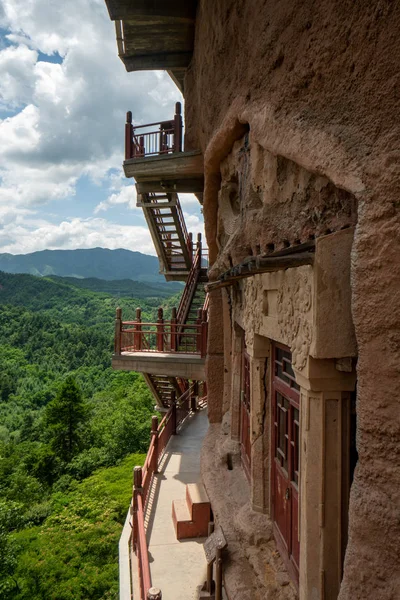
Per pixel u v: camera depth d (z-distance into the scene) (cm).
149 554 547
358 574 194
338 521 264
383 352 192
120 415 3066
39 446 3344
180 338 988
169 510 657
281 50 303
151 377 1098
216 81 509
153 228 1245
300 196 303
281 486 366
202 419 1132
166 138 830
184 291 1252
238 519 421
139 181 854
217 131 492
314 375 260
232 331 591
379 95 197
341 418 266
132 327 1002
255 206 412
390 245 188
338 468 265
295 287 292
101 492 1973
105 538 1593
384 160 191
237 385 570
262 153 376
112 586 1351
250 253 438
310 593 267
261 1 344
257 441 411
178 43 757
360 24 210
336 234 240
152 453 764
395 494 186
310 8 260
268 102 328
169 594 472
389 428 189
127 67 809
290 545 333
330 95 241
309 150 251
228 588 371
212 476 546
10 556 1462
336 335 242
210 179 609
